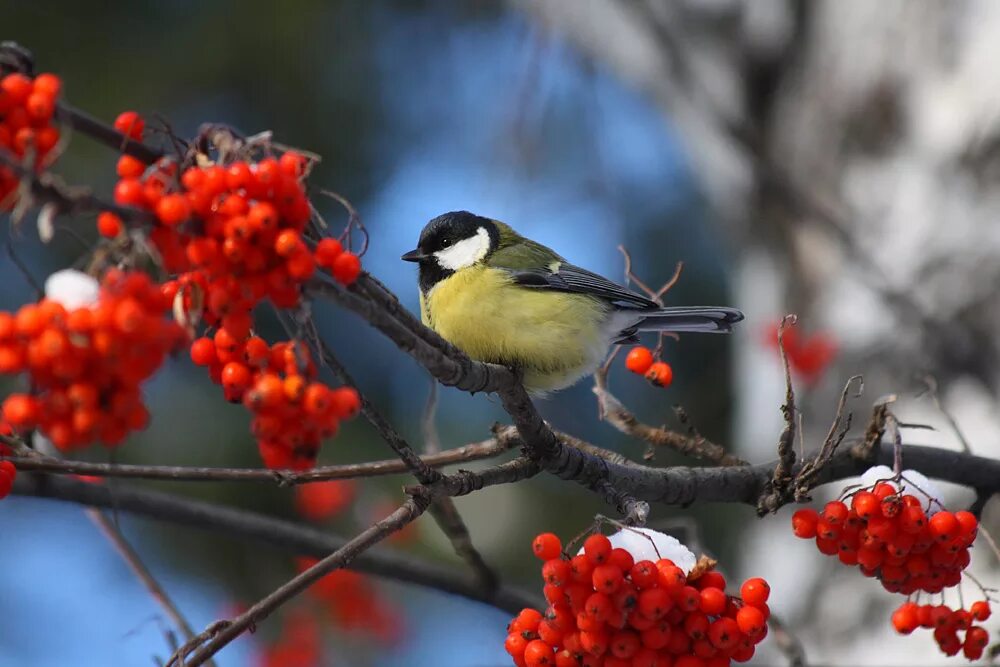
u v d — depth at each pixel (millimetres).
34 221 12789
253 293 4258
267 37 14219
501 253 9672
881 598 9664
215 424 12680
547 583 4969
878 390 10023
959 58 10391
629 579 4906
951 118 10289
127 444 12367
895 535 5582
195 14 14227
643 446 14164
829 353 10430
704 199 14359
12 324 3816
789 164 11148
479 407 13695
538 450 6277
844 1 11086
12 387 11531
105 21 13984
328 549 8133
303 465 4441
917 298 9945
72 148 12961
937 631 6023
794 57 11453
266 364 4496
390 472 6723
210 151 4535
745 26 11555
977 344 9688
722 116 11398
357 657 12727
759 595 5043
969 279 9828
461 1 15258
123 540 7598
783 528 10562
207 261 4121
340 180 14438
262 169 4137
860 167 10711
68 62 13734
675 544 5473
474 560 8078
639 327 9891
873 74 10766
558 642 5156
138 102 13742
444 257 9766
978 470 7301
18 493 7230
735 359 13344
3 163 3703
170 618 7453
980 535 9258
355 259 4449
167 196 4031
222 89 14266
